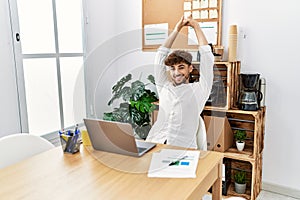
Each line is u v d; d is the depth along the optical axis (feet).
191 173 4.27
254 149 7.54
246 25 8.13
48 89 8.27
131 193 3.74
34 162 4.79
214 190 5.04
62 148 5.29
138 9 9.84
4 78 7.00
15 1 7.14
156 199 3.59
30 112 7.80
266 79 8.10
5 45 6.98
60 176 4.26
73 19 8.89
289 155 8.13
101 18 9.84
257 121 7.38
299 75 7.65
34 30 7.75
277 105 8.08
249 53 8.21
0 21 6.82
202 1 8.56
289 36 7.62
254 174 7.69
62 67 8.64
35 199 3.63
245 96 7.61
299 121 7.85
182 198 3.61
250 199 7.93
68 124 8.96
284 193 8.32
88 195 3.70
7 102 7.12
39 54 7.88
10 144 5.32
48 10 8.09
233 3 8.20
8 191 3.85
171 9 9.15
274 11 7.70
